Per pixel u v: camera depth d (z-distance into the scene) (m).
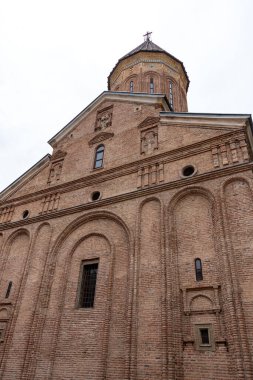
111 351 12.20
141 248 13.92
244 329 9.97
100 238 15.95
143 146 17.53
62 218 17.89
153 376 10.73
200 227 13.12
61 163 21.12
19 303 16.17
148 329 11.76
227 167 13.59
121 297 13.31
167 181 15.20
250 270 10.93
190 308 11.46
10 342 15.08
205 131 15.63
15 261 18.34
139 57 30.59
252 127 15.10
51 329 14.37
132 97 20.47
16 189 22.25
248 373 9.24
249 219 11.95
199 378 10.06
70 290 15.22
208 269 11.95
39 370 13.42
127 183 16.64
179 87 30.70
